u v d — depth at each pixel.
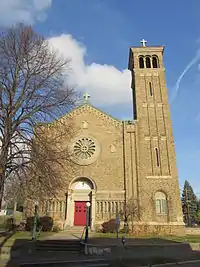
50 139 22.17
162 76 41.97
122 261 18.72
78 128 37.69
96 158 35.94
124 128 37.47
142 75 42.22
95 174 35.12
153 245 22.45
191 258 20.23
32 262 17.52
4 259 18.48
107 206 33.44
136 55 44.06
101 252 21.17
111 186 34.44
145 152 36.38
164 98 40.06
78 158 35.88
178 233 31.83
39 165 19.05
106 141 36.97
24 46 21.06
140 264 17.80
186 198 76.50
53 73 21.39
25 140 19.25
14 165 18.89
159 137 37.34
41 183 19.38
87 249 21.14
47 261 17.94
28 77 20.47
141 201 33.31
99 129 37.72
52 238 25.16
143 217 32.56
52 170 19.98
